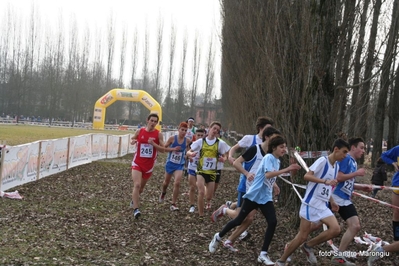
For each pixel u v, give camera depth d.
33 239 6.81
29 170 12.32
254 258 6.67
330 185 5.87
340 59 8.32
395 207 7.45
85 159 18.44
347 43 8.34
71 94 65.81
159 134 9.40
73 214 8.95
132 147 27.16
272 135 6.82
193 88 70.75
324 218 5.86
